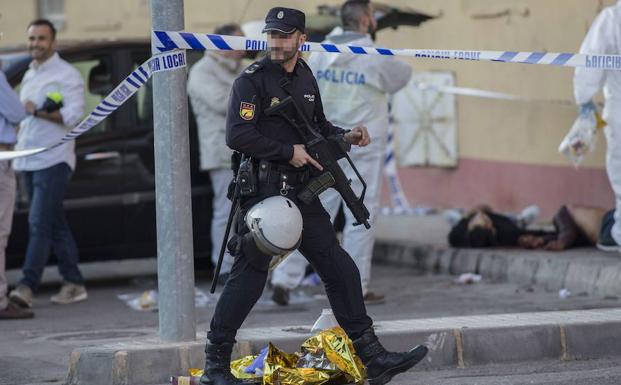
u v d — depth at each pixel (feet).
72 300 116.16
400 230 154.92
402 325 82.64
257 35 151.94
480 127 168.76
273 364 69.46
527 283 117.91
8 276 136.67
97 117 77.82
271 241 65.98
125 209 122.52
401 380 75.77
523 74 157.79
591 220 125.49
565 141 112.78
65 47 123.24
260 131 68.08
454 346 80.18
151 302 111.24
